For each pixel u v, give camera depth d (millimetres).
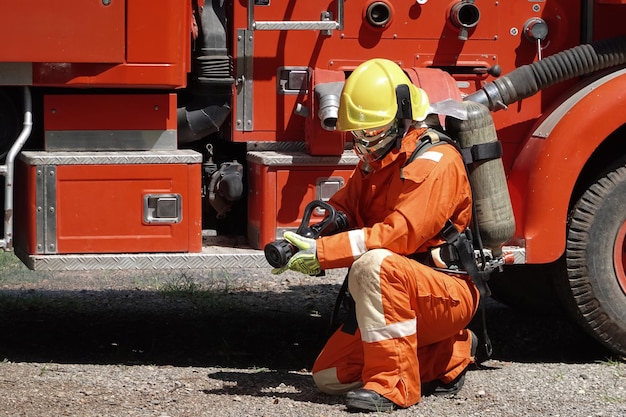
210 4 6039
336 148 5906
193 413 5102
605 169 6191
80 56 5543
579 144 6027
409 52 6230
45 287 8562
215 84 6020
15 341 6648
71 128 5742
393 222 5141
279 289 8602
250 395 5438
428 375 5492
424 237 5176
